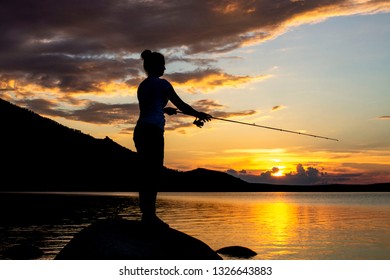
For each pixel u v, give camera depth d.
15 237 21.23
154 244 4.96
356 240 22.03
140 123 5.07
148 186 5.06
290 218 37.66
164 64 5.39
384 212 48.44
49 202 63.72
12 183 129.25
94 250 4.84
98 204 59.56
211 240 21.36
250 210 51.41
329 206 67.81
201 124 5.66
